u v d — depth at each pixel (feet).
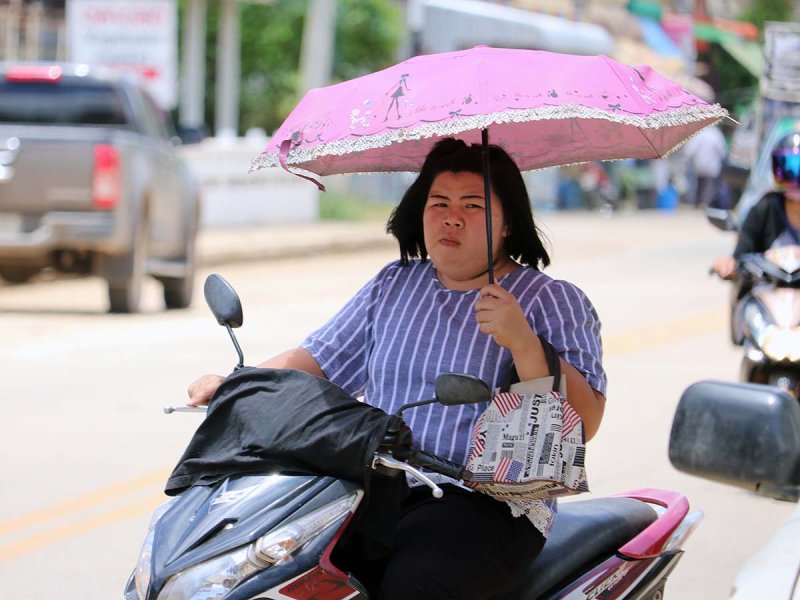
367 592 34.86
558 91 34.94
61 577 59.62
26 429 85.92
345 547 35.47
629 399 95.96
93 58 196.44
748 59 475.31
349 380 41.75
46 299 155.84
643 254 212.43
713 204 80.74
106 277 135.74
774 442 36.11
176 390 98.12
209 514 33.45
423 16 314.35
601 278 176.24
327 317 136.87
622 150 44.01
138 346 117.39
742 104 447.42
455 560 35.47
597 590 39.34
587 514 42.16
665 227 283.59
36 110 139.13
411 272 41.42
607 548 41.06
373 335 41.04
